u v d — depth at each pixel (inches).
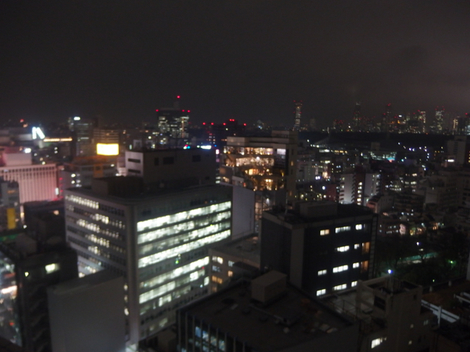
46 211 7632.9
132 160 5354.3
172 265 4815.5
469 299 2829.7
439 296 3006.9
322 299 2573.8
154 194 4918.8
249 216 5905.5
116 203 4439.0
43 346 3467.0
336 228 2753.4
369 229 2903.5
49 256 3484.3
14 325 3666.3
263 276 2269.9
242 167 7268.7
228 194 5526.6
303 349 1771.7
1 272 3799.2
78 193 5032.0
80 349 3346.5
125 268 4439.0
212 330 1910.7
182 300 4987.7
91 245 4909.0
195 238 5088.6
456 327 2223.2
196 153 5895.7
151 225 4522.6
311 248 2674.7
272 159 7214.6
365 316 2269.9
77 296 3292.3
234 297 2256.4
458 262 4943.4
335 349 1897.1
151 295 4608.8
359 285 2361.0
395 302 2162.9
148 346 2337.6
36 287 3417.8
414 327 2267.5
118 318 3617.1
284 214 2819.9
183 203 4886.8
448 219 7465.6
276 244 2780.5
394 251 4857.3
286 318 1966.0
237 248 3831.2
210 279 3818.9
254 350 1726.1
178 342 2134.6
